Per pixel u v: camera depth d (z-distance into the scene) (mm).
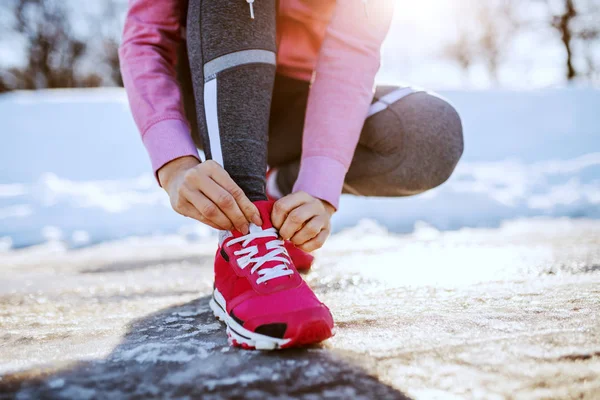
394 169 999
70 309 974
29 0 12961
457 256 1432
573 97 5617
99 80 14148
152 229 2537
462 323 729
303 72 1029
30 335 774
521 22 13195
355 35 822
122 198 2928
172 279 1307
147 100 792
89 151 4180
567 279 1021
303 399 502
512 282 1014
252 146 747
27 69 13625
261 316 636
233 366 588
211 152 753
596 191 3041
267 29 776
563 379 536
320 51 847
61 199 2889
